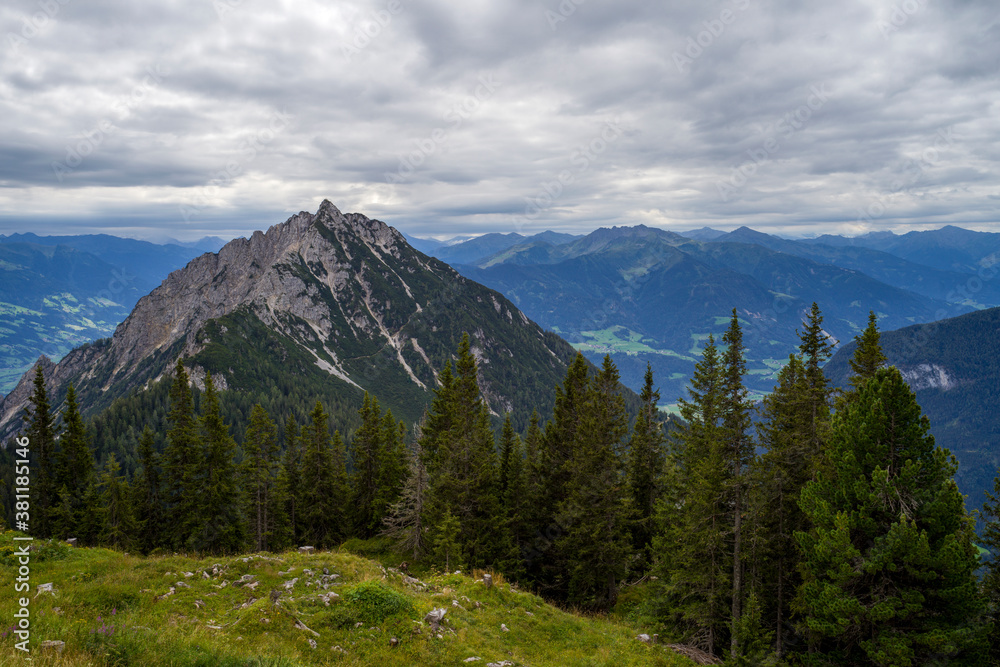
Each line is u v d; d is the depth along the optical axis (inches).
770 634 973.2
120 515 1913.1
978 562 852.6
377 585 796.6
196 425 1943.9
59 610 607.8
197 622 653.3
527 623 930.1
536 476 1921.8
